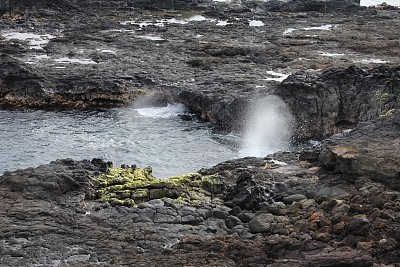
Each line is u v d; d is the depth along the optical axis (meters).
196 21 85.56
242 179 26.86
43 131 48.03
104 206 25.83
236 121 48.50
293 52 64.75
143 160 42.19
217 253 21.45
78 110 54.12
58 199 26.47
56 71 58.03
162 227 24.02
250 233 23.27
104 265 21.02
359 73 48.28
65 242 22.88
